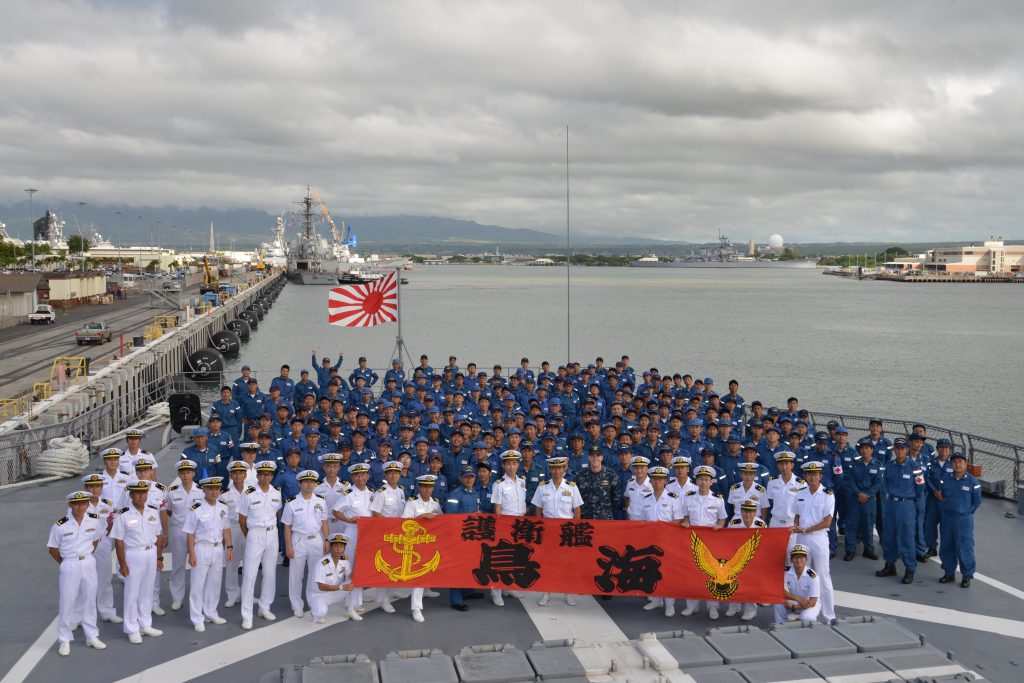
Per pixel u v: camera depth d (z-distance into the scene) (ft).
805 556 37.01
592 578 40.06
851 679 29.86
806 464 38.27
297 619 39.91
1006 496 60.80
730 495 42.19
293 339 310.04
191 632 38.42
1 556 48.57
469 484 41.73
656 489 41.04
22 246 525.75
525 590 40.22
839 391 189.06
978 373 219.00
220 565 39.24
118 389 127.44
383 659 33.17
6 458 72.33
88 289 353.10
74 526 36.45
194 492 41.29
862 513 47.93
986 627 37.99
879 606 40.65
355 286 82.58
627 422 59.11
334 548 38.73
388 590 41.16
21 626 39.04
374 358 253.03
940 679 29.73
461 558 40.32
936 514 47.80
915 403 173.78
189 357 180.34
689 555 39.17
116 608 41.78
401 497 41.81
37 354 179.32
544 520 40.34
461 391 72.43
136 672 34.09
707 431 53.21
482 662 31.01
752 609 39.34
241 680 33.24
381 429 54.39
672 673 30.60
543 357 252.83
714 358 251.80
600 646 33.35
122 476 44.52
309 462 49.73
